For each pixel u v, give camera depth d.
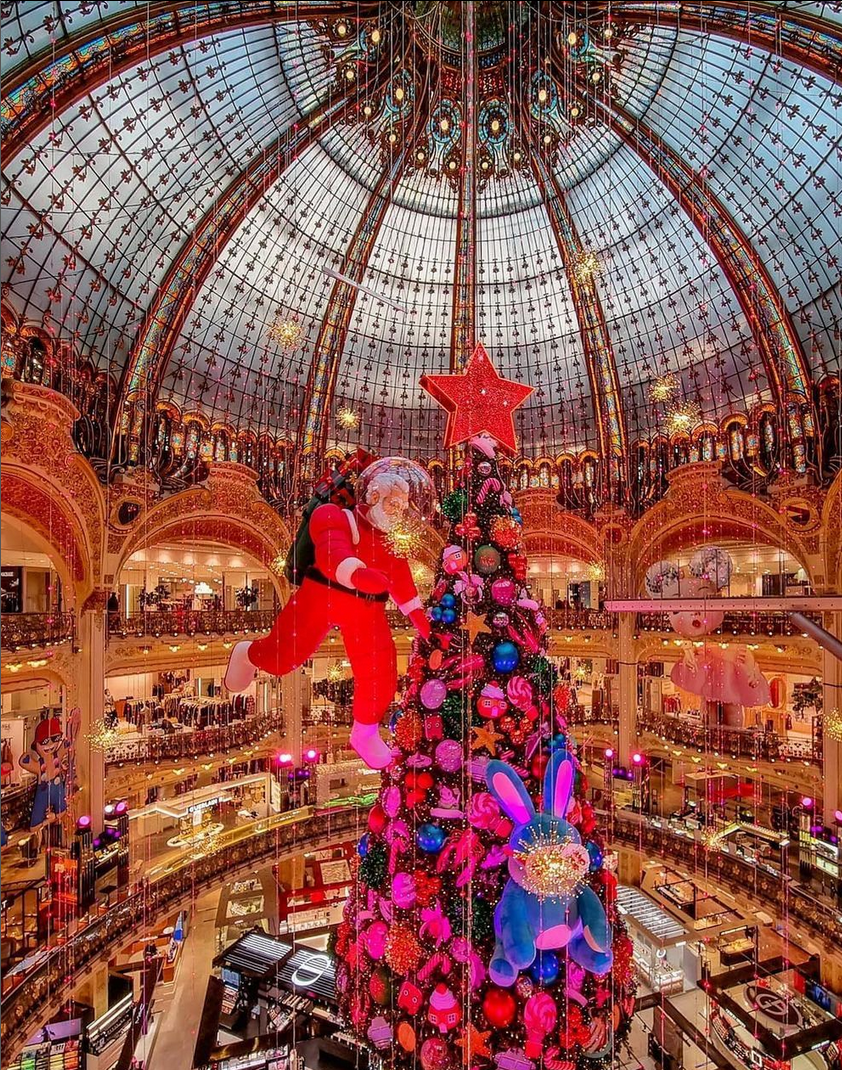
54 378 15.39
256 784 24.44
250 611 21.73
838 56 12.87
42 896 14.33
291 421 23.14
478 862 4.70
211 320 20.00
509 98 17.98
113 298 16.88
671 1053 14.27
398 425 25.42
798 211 16.66
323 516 5.05
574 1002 4.68
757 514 19.31
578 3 15.12
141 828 21.45
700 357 21.27
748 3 13.17
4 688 14.22
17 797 15.05
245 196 17.95
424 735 4.93
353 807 20.70
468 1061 4.33
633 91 17.17
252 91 16.06
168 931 20.06
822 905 14.16
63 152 13.48
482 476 5.27
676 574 14.80
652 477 23.05
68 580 16.28
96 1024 14.17
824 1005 15.19
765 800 21.09
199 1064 12.83
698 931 16.59
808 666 17.39
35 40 11.13
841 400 17.19
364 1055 12.14
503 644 4.89
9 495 14.48
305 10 14.27
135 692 25.58
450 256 22.62
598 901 4.64
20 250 13.77
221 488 20.78
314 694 25.77
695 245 19.53
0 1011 10.77
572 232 21.05
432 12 15.84
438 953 4.57
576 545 24.94
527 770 4.83
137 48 12.48
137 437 18.45
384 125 18.34
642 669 24.70
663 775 23.78
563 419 25.23
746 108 15.92
